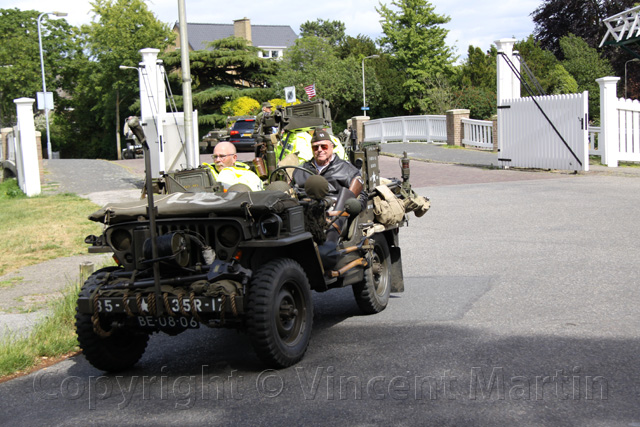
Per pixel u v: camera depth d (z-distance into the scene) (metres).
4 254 11.15
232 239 5.22
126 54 60.34
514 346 5.70
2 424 4.73
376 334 6.36
